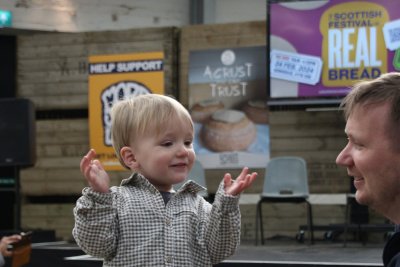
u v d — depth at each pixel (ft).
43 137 23.32
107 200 4.77
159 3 25.91
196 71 21.99
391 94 2.85
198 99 21.86
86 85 23.03
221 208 4.79
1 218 23.76
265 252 15.62
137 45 22.68
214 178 21.62
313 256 14.35
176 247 4.83
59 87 23.25
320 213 21.15
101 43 22.97
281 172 19.54
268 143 21.29
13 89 23.99
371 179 2.91
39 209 23.02
